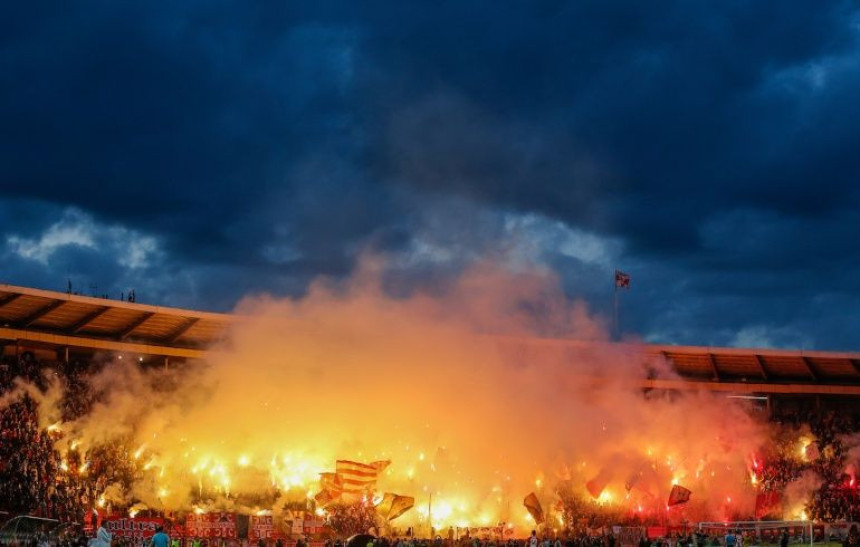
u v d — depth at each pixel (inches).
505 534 3435.0
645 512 3853.3
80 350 3720.5
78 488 3208.7
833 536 3356.3
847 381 4407.0
